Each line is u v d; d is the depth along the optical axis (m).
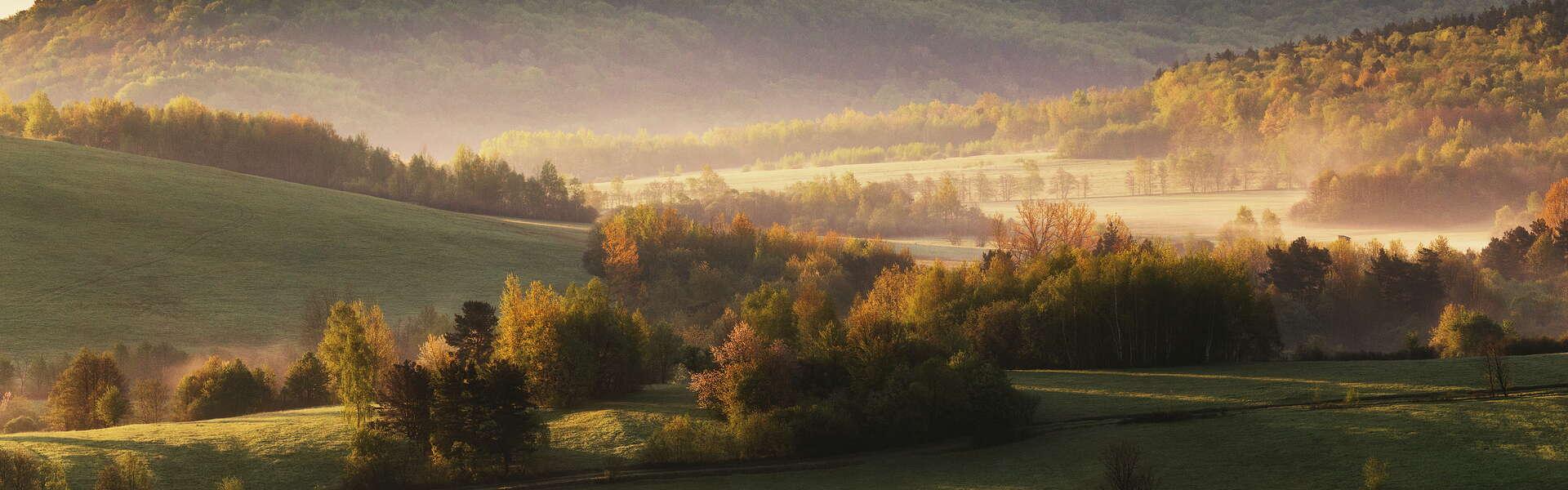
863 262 160.75
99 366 88.19
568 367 75.38
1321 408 61.19
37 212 156.12
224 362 97.06
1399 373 68.69
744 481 57.66
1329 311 135.00
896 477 56.97
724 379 69.94
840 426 63.84
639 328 87.38
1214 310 85.62
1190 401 66.94
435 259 164.38
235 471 61.12
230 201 177.62
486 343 83.56
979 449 61.78
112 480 54.97
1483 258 166.88
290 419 73.00
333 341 74.75
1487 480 45.66
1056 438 61.56
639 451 64.00
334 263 157.00
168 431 68.50
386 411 65.69
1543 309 131.88
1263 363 81.69
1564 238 159.00
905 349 72.12
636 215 181.12
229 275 146.88
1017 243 139.88
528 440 63.12
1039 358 87.38
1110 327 86.25
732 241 174.75
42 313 126.88
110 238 153.12
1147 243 143.00
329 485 60.28
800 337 82.81
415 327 120.69
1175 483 50.66
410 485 60.50
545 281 159.62
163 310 132.38
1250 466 52.19
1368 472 46.50
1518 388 60.75
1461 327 89.88
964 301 95.69
